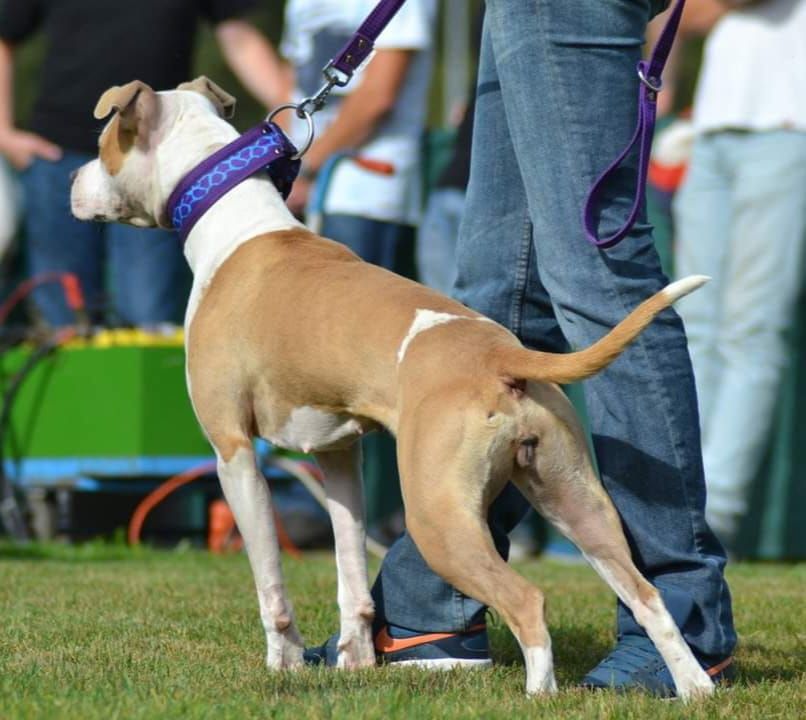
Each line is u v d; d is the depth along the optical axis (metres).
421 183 16.42
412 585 7.91
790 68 13.32
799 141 13.32
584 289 7.13
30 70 36.66
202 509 16.23
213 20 15.99
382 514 16.89
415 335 6.91
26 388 15.44
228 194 8.21
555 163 7.13
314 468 15.48
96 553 14.20
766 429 14.05
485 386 6.58
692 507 7.16
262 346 7.54
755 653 8.28
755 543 16.06
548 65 7.09
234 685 6.98
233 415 7.71
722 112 13.59
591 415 7.27
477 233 7.81
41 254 15.73
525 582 6.55
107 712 6.05
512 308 7.78
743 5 13.52
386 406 7.05
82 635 8.56
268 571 7.68
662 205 15.59
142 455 14.76
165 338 14.91
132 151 8.59
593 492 6.79
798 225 13.54
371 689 6.74
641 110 7.08
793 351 15.94
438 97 39.47
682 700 6.57
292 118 14.96
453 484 6.55
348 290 7.34
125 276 15.45
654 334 7.10
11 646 8.20
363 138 14.22
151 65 15.08
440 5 44.47
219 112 8.97
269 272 7.74
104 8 15.10
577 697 6.54
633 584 6.78
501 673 7.46
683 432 7.13
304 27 14.58
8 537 16.39
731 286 13.84
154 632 8.72
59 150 15.35
